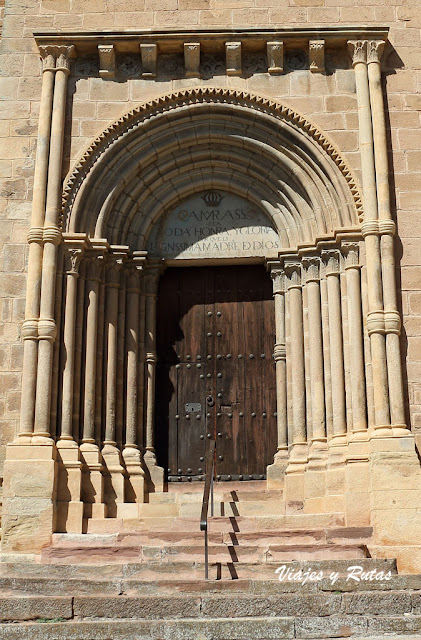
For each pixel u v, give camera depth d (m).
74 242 16.56
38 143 16.94
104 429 16.53
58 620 11.22
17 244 16.80
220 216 18.08
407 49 17.69
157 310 18.12
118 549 13.58
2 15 18.23
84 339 16.58
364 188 16.58
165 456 17.41
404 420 15.35
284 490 16.22
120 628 10.59
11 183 17.12
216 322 18.08
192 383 17.80
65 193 16.80
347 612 11.32
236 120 17.48
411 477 14.72
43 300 16.05
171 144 17.58
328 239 16.77
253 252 17.81
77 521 15.13
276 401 17.55
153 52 17.45
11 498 14.89
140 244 17.66
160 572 12.91
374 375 15.58
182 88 17.48
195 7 17.98
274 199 17.80
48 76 17.36
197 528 14.77
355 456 15.19
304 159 17.23
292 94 17.41
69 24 18.00
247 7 17.94
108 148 17.25
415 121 17.22
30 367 15.70
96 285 16.84
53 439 15.70
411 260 16.41
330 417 16.20
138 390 17.22
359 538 14.24
